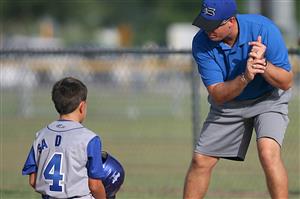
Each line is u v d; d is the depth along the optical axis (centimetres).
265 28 2234
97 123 6141
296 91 5572
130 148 4669
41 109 6656
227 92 2212
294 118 4925
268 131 2244
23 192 3147
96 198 1964
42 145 1958
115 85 7131
